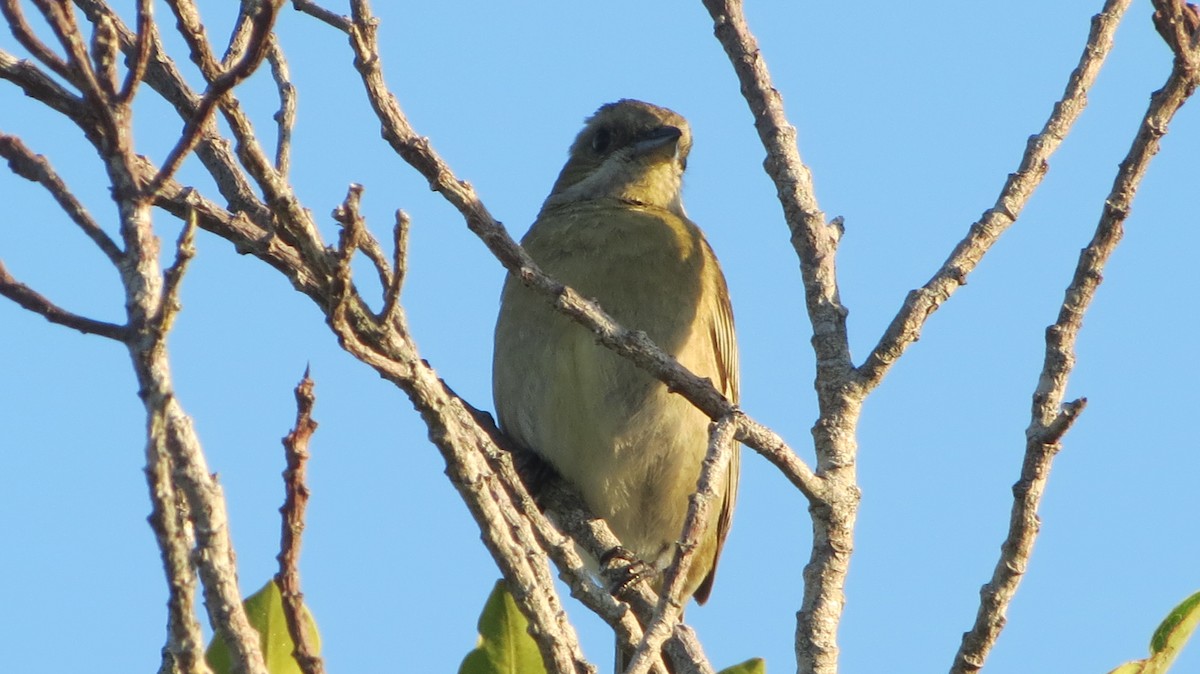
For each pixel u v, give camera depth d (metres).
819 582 9.41
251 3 9.51
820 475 9.65
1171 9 9.20
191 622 6.01
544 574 7.95
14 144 6.25
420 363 7.55
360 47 8.62
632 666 7.45
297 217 7.17
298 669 8.17
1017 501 8.63
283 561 7.27
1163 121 9.16
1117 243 8.98
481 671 8.75
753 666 9.07
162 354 6.08
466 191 9.02
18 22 6.11
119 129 6.26
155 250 6.24
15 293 6.11
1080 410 8.49
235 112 7.07
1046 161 10.00
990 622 8.60
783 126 10.74
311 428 7.37
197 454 6.37
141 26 6.23
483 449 9.22
